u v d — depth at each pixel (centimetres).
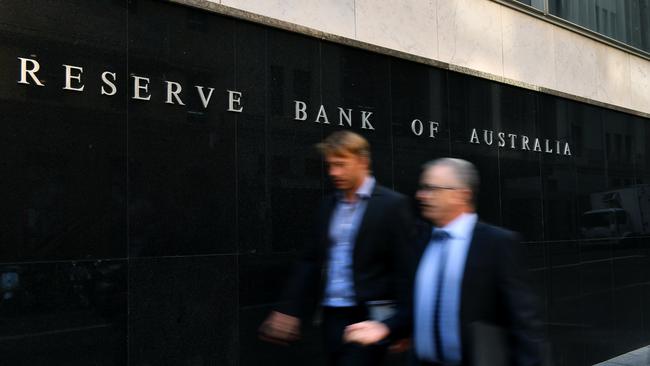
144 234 519
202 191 558
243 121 591
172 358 528
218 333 558
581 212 979
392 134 726
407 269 333
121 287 503
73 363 473
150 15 535
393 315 337
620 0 1134
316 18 659
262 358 585
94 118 497
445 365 278
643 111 1153
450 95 802
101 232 495
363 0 709
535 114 927
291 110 630
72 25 489
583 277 963
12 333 446
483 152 836
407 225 343
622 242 1053
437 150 776
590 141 1022
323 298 362
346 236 354
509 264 273
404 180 732
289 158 624
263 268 595
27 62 465
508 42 895
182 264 539
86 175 490
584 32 1028
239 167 585
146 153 525
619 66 1109
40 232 464
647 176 1143
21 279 453
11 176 454
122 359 500
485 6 866
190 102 555
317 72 657
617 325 1016
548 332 888
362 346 347
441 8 802
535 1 945
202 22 570
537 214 904
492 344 266
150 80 531
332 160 354
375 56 717
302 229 627
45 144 471
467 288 274
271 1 620
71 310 475
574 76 1005
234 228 577
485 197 829
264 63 612
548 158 937
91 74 497
